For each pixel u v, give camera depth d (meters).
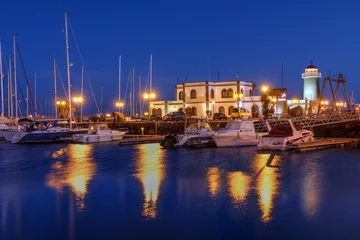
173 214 18.75
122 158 37.25
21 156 40.38
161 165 32.44
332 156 35.94
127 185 24.83
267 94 93.25
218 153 39.06
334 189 23.03
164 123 69.00
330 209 19.14
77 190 23.70
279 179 25.88
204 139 45.50
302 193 22.16
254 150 40.91
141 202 20.81
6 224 17.77
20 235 16.50
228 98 97.88
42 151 44.84
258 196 21.56
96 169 31.11
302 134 43.00
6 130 61.31
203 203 20.39
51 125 62.62
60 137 56.03
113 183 25.52
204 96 97.88
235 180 25.69
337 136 55.84
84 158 37.88
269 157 35.56
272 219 17.86
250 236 16.03
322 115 56.47
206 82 97.69
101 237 16.23
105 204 20.56
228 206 19.81
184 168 30.69
